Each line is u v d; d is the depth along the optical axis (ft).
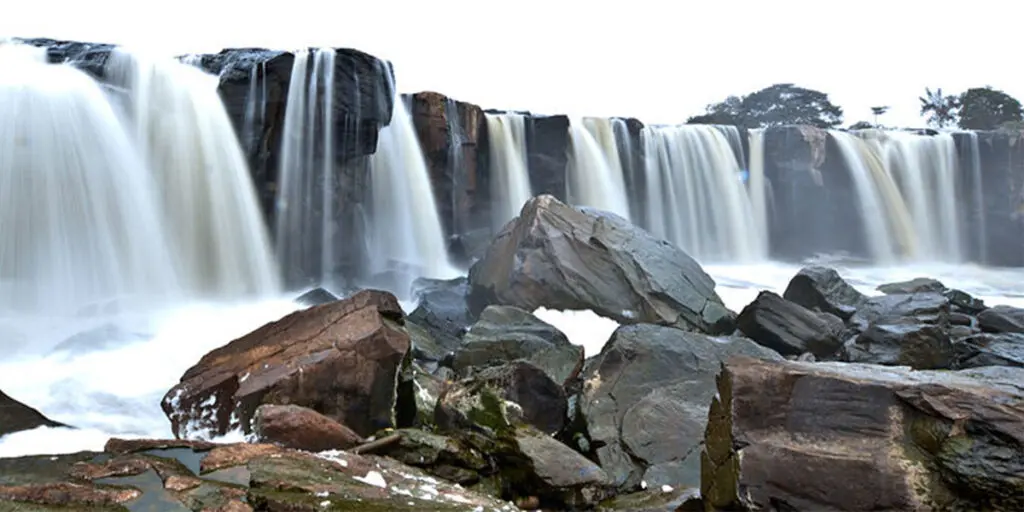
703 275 44.73
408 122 65.82
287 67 50.57
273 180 51.24
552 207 44.73
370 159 61.93
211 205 47.78
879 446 13.55
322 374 21.89
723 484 14.61
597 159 81.35
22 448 19.74
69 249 40.78
